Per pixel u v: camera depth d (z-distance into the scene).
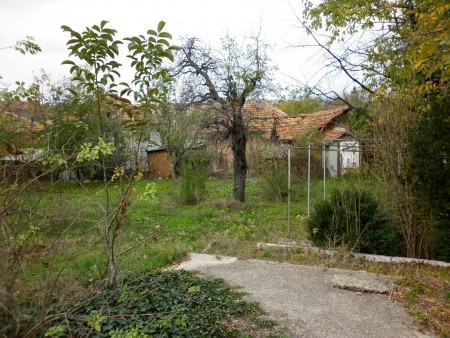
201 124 14.05
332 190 8.16
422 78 6.99
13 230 3.19
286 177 15.16
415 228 7.21
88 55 4.08
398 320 4.48
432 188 6.54
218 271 6.31
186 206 13.82
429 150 6.43
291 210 12.30
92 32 3.90
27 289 3.37
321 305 4.89
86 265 5.84
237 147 14.03
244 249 7.70
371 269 6.38
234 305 4.71
